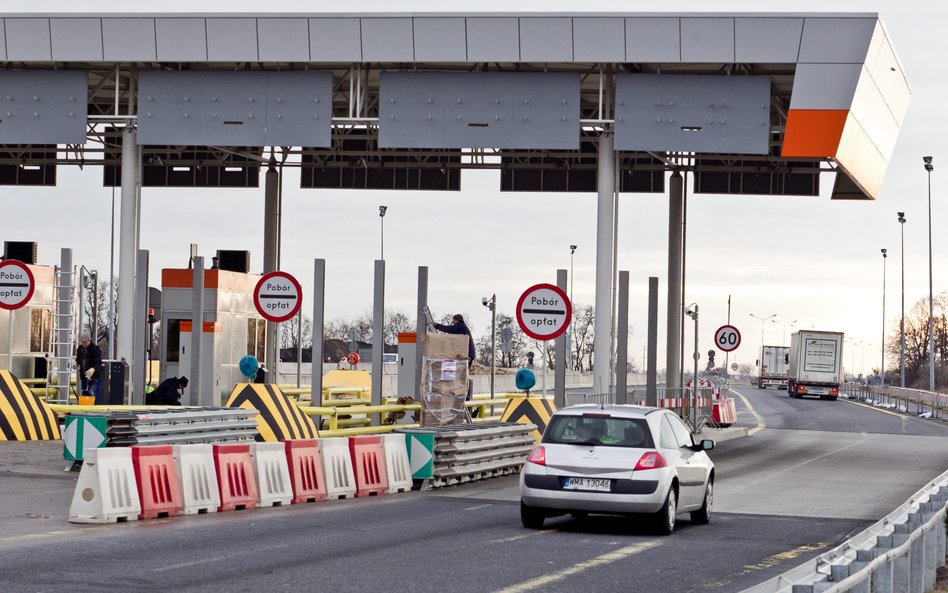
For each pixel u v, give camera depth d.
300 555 21.28
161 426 33.88
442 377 42.88
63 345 47.66
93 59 52.38
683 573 20.56
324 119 52.44
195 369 40.88
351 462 33.72
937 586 20.11
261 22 51.69
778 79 56.28
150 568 19.20
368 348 176.75
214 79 52.72
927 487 23.23
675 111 51.34
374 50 51.62
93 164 68.25
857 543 15.09
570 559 21.89
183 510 27.41
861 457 53.81
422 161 68.25
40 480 32.62
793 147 52.31
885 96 58.31
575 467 26.19
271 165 67.94
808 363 144.25
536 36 51.00
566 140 51.88
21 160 68.56
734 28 50.62
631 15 50.62
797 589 11.59
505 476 41.97
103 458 25.44
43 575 18.23
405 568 20.02
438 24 51.19
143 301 42.19
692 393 72.50
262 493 29.92
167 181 69.12
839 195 67.44
